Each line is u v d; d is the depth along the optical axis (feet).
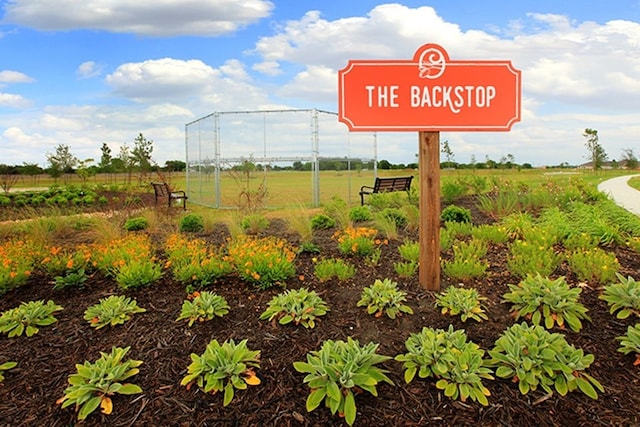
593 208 22.04
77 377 7.88
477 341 9.39
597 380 8.12
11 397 7.95
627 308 10.20
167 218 26.86
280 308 10.39
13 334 10.04
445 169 64.90
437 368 7.91
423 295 11.61
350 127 11.62
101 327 10.39
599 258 13.28
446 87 11.57
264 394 7.80
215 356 8.05
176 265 14.08
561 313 9.89
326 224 22.72
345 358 7.98
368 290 11.03
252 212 27.63
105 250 15.35
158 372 8.52
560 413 7.29
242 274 12.94
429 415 7.27
